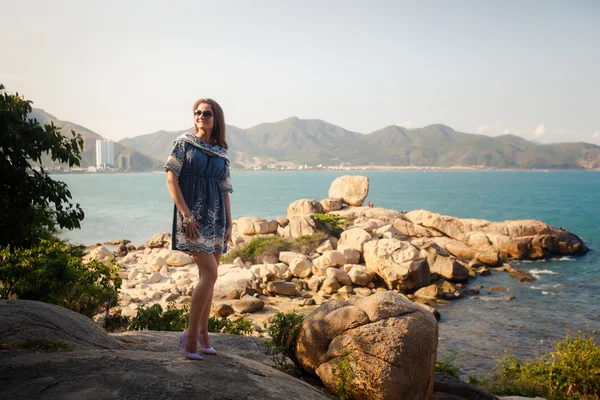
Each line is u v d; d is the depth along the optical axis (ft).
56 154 20.80
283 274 80.18
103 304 42.78
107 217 204.33
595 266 99.14
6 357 11.48
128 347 15.98
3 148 19.22
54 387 9.53
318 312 15.87
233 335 21.50
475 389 17.54
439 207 266.57
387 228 107.76
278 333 17.25
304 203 124.26
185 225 12.76
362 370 13.73
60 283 36.96
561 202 307.37
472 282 84.84
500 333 57.26
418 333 14.10
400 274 75.25
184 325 31.09
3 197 20.65
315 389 13.87
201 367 12.12
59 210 22.12
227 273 75.72
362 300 15.62
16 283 35.35
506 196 371.97
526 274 90.22
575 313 65.82
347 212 123.13
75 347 13.58
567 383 34.58
